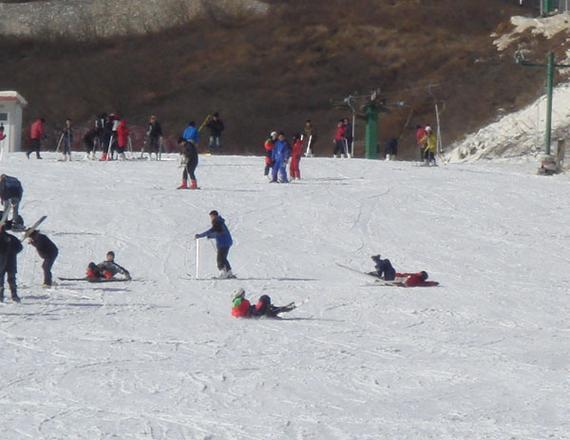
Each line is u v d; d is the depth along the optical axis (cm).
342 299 4241
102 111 14262
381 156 11875
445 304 4206
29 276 4547
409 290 4503
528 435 2339
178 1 17238
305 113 13888
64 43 16275
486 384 2878
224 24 16725
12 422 2373
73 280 4462
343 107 12394
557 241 5806
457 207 6531
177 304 4031
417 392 2780
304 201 6456
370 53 15312
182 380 2831
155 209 6059
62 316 3731
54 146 12531
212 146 9800
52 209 5966
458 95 13112
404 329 3709
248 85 14725
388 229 5894
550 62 8838
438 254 5403
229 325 3675
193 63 15525
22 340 3309
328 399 2681
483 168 8625
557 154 8725
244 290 4188
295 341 3419
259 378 2880
